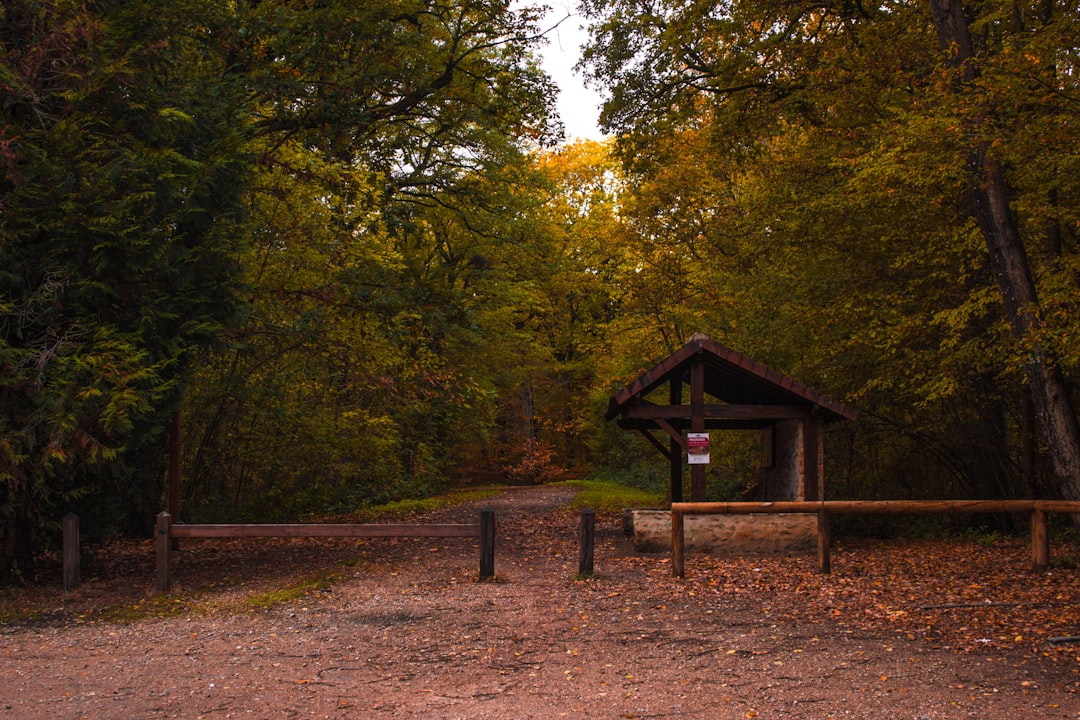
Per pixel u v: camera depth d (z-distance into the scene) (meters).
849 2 15.89
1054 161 10.26
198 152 12.02
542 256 33.91
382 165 21.36
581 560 10.45
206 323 11.20
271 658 7.00
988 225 10.59
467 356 31.67
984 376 14.23
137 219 10.27
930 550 13.00
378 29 17.44
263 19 16.23
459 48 20.59
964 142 9.79
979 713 5.34
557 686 6.11
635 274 26.09
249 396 16.80
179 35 12.64
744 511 10.55
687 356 13.27
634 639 7.40
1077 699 5.56
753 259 18.09
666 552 13.07
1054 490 15.32
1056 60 10.08
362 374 18.16
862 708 5.48
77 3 10.02
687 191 24.55
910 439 16.83
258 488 20.88
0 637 7.85
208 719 5.53
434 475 32.88
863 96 14.77
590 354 40.75
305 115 17.86
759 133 18.44
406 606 8.87
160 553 9.98
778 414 13.60
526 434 44.94
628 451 38.25
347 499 23.34
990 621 7.75
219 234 11.57
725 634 7.50
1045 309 9.95
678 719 5.37
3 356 9.04
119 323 10.44
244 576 11.08
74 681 6.41
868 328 13.80
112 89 10.47
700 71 19.06
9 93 9.57
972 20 13.56
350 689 6.14
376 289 18.31
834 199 14.09
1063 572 10.34
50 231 9.88
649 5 18.86
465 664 6.73
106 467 10.86
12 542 10.55
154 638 7.76
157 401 10.74
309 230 15.87
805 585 9.81
